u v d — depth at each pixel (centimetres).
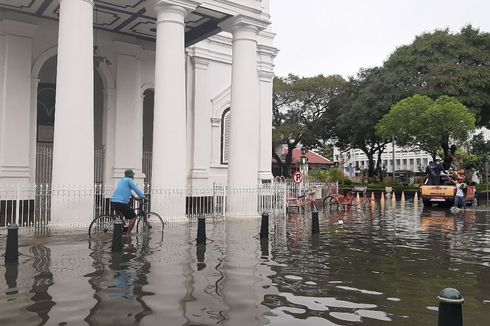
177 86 1324
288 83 5053
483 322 504
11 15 1534
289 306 544
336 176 3559
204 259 816
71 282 635
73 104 1168
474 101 3509
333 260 841
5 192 1284
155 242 994
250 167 1498
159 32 1334
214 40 1997
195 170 1917
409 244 1052
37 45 1606
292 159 5644
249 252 901
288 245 1004
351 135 4756
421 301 578
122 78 1778
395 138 3759
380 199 3253
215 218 1460
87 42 1201
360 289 633
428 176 2359
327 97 4978
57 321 475
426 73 3853
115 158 1755
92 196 1193
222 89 2030
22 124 1541
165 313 506
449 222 1568
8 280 643
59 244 945
